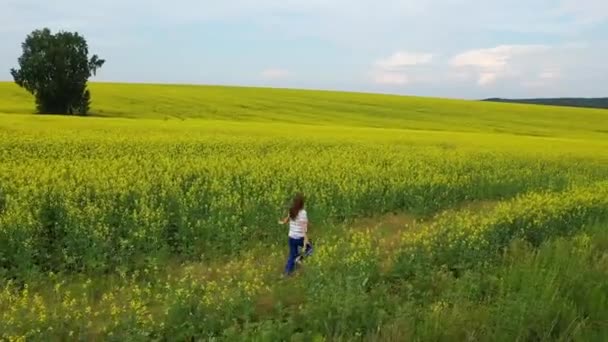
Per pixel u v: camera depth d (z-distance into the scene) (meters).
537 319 7.43
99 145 26.92
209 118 53.19
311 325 7.62
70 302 8.91
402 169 22.39
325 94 78.88
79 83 62.25
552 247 11.31
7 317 7.86
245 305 8.41
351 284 8.59
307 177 19.42
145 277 10.94
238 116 54.72
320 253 10.52
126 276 10.98
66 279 10.62
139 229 12.33
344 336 7.34
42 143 26.44
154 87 79.94
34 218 13.48
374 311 7.84
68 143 26.98
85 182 17.06
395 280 10.02
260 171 20.08
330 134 37.88
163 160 22.27
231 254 12.41
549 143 39.75
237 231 13.05
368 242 11.45
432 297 9.02
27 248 11.11
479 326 7.41
